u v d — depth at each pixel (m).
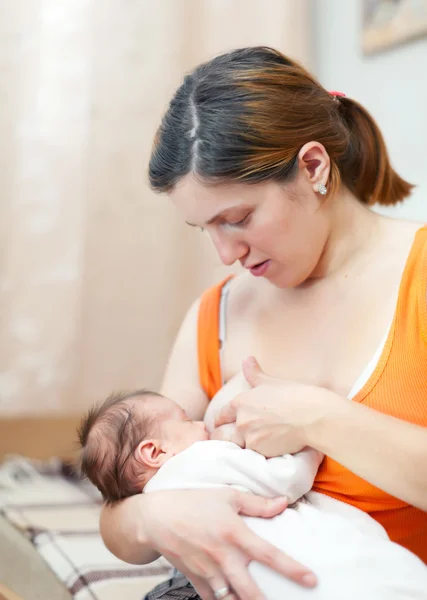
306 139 1.16
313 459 1.15
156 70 2.74
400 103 2.34
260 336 1.34
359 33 2.52
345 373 1.18
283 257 1.17
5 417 2.76
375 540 1.05
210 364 1.40
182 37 2.76
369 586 0.99
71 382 2.67
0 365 2.63
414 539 1.19
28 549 1.76
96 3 2.68
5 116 2.64
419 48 2.25
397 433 1.04
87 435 1.32
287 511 1.09
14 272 2.64
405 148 2.32
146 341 2.76
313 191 1.17
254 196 1.11
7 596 1.43
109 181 2.71
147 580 1.56
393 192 1.37
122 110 2.71
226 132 1.09
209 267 2.79
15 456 2.76
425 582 1.01
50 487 2.45
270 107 1.12
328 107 1.23
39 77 2.65
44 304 2.65
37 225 2.65
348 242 1.27
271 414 1.13
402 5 2.29
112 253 2.72
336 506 1.14
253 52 1.20
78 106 2.67
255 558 1.03
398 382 1.13
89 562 1.66
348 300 1.24
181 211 1.17
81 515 2.11
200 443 1.21
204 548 1.06
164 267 2.76
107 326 2.72
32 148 2.65
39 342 2.64
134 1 2.72
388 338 1.14
